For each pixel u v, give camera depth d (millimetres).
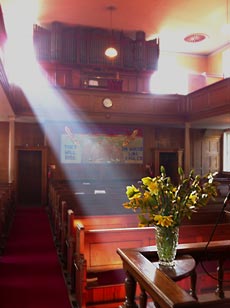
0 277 4422
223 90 8781
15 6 9742
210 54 13648
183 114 10891
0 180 10758
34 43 11109
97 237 3402
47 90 9727
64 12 10219
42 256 5332
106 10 10016
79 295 3416
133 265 1718
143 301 1760
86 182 11125
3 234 6301
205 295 2205
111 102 10188
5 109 8695
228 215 4824
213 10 9914
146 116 10508
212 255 2139
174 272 1790
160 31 11664
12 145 9984
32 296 3834
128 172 11602
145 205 1984
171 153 12180
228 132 12758
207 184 2064
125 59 11867
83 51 11508
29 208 9906
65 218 5020
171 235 1923
